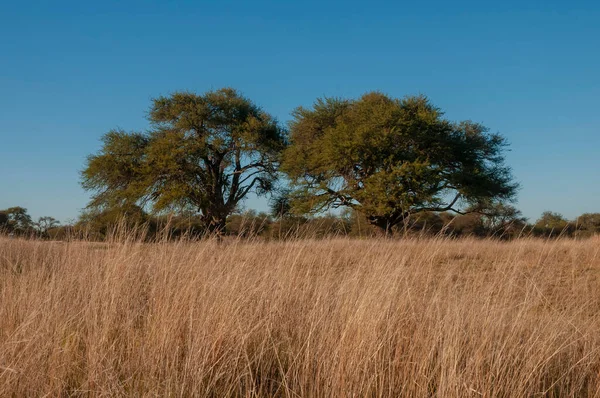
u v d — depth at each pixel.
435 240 7.17
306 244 7.00
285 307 5.14
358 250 7.14
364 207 25.58
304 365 4.23
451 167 29.59
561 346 4.50
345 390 4.02
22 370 3.77
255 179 34.91
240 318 4.65
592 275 7.61
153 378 3.95
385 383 4.14
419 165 24.95
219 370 4.13
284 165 29.31
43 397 3.64
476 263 8.04
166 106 32.69
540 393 4.16
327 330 4.63
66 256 6.55
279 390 4.22
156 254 6.12
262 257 6.29
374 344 4.26
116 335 4.68
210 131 32.53
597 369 4.61
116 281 5.42
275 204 33.25
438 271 7.12
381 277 5.20
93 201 31.30
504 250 9.07
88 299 5.34
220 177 33.12
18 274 6.27
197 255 5.87
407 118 27.34
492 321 4.67
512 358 4.36
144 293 5.64
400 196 24.92
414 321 4.83
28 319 4.53
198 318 4.58
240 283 5.25
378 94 30.83
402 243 7.08
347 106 31.66
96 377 3.87
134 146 32.72
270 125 33.41
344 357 4.16
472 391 4.03
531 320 5.09
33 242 7.76
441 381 3.95
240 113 33.81
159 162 29.84
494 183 29.22
